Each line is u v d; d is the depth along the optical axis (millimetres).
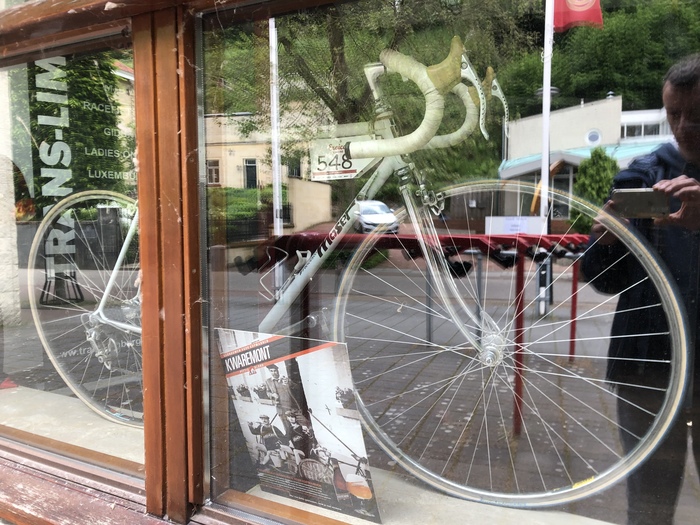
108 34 1322
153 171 1160
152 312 1200
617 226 1438
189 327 1162
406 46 1643
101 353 2184
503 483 1548
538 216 1873
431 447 1734
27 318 2463
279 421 1328
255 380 1326
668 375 1414
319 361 1277
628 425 1538
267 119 1572
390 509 1419
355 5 1411
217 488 1280
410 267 1772
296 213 1692
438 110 1448
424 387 1956
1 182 2477
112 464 1452
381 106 1551
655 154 1410
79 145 2211
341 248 1611
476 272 1931
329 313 1630
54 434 1760
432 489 1530
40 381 2355
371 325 1889
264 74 1521
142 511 1241
